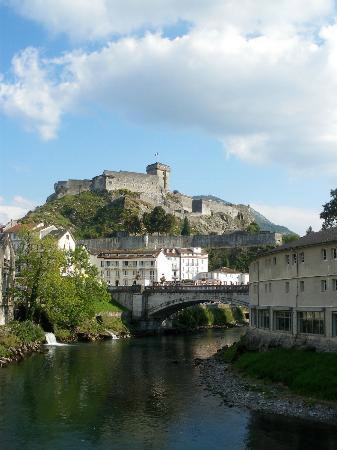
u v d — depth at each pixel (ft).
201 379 201.36
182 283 499.92
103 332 360.07
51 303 312.29
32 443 126.11
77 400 165.48
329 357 179.22
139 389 182.60
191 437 130.93
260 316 246.88
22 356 246.47
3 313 289.53
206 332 424.46
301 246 205.87
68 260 351.05
